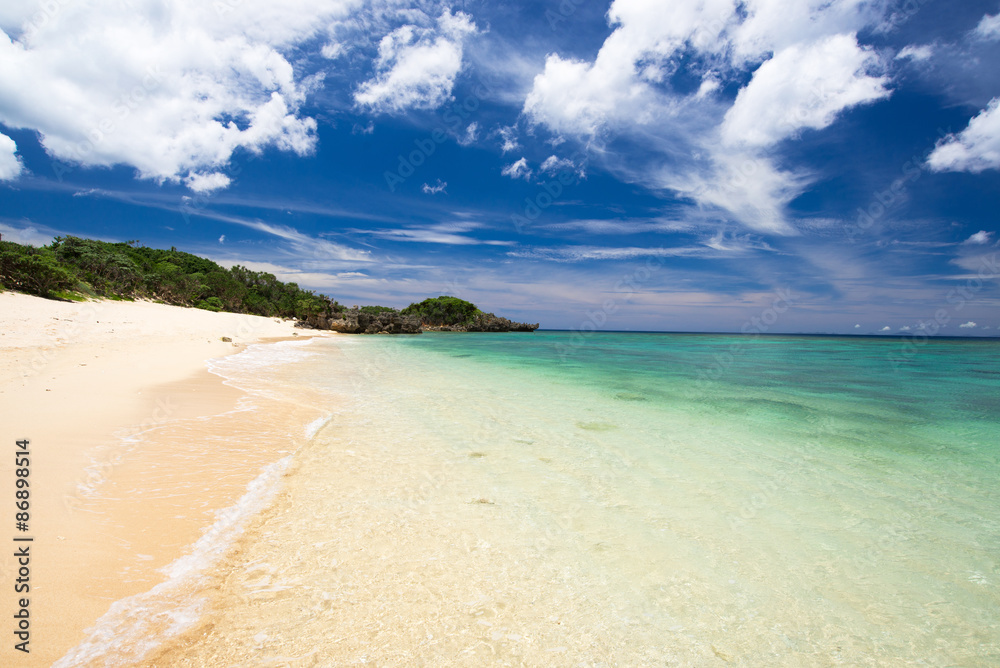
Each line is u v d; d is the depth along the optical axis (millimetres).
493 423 9719
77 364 12719
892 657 3201
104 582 3348
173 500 4898
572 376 18391
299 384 14117
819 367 23531
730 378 18109
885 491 6277
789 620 3553
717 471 6953
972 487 6438
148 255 84812
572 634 3260
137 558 3732
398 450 7535
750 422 10227
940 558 4570
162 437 7016
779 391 14734
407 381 16062
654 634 3314
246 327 46594
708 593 3867
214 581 3555
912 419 10641
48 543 3756
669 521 5215
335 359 23953
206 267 88938
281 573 3760
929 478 6789
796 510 5621
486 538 4621
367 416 10031
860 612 3703
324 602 3414
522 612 3477
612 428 9516
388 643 3033
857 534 5031
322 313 79062
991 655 3244
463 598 3602
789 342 65438
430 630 3193
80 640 2750
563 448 7988
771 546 4715
